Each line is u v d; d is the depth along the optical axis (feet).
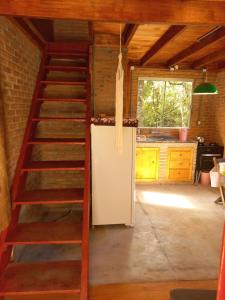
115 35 13.19
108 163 11.57
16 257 9.52
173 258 9.95
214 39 11.11
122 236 11.56
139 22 6.77
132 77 18.99
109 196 11.90
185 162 18.80
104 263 9.57
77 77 13.35
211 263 9.65
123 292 8.07
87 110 10.52
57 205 14.21
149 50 15.10
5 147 7.64
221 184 12.60
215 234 11.82
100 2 6.49
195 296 5.32
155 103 19.79
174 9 6.72
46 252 10.23
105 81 13.92
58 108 13.64
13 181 8.33
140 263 9.61
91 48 13.44
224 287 2.85
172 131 20.15
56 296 7.88
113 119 11.19
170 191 17.47
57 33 14.49
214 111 19.93
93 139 11.32
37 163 9.45
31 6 6.33
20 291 6.79
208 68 18.89
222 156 18.88
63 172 14.07
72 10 6.45
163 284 8.48
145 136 19.47
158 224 12.73
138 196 16.44
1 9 6.29
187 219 13.29
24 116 10.31
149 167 18.70
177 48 14.47
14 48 9.00
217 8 6.82
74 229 8.03
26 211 10.55
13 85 8.93
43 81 10.82
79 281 7.20
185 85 19.72
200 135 20.43
